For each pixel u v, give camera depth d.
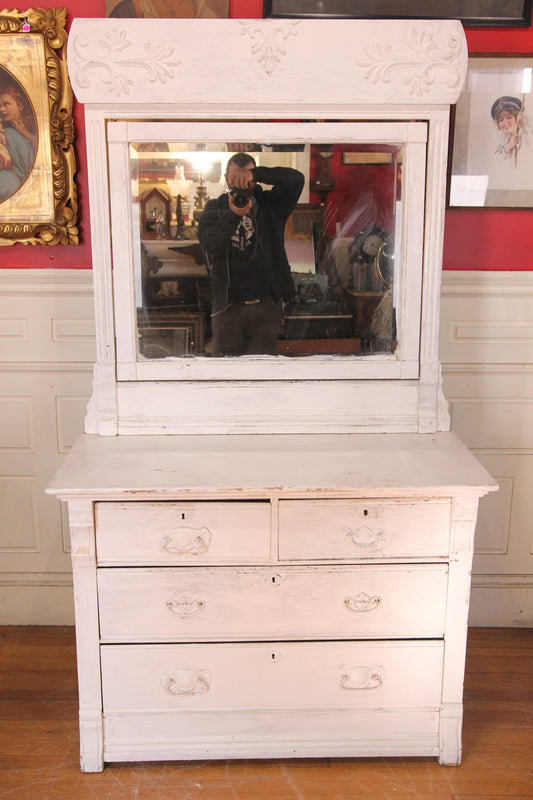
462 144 2.25
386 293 2.00
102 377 2.01
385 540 1.77
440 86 1.87
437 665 1.85
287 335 2.02
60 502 2.48
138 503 1.73
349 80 1.86
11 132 2.21
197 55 1.83
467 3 2.16
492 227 2.32
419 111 1.89
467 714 2.09
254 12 2.18
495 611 2.52
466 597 1.81
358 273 1.99
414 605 1.81
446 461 1.85
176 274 1.97
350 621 1.82
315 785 1.84
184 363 2.01
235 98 1.86
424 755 1.90
